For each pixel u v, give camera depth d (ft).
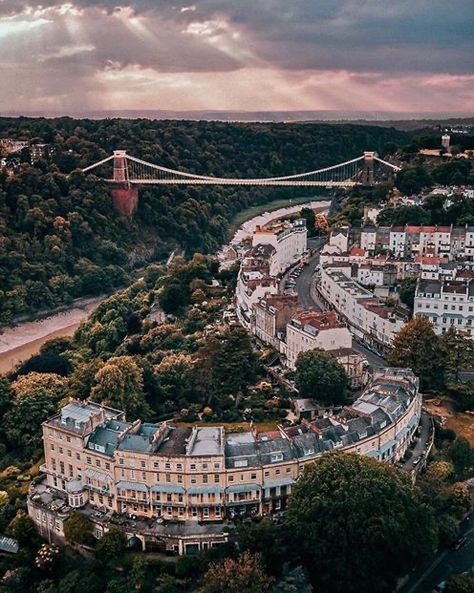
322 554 653.71
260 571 632.38
